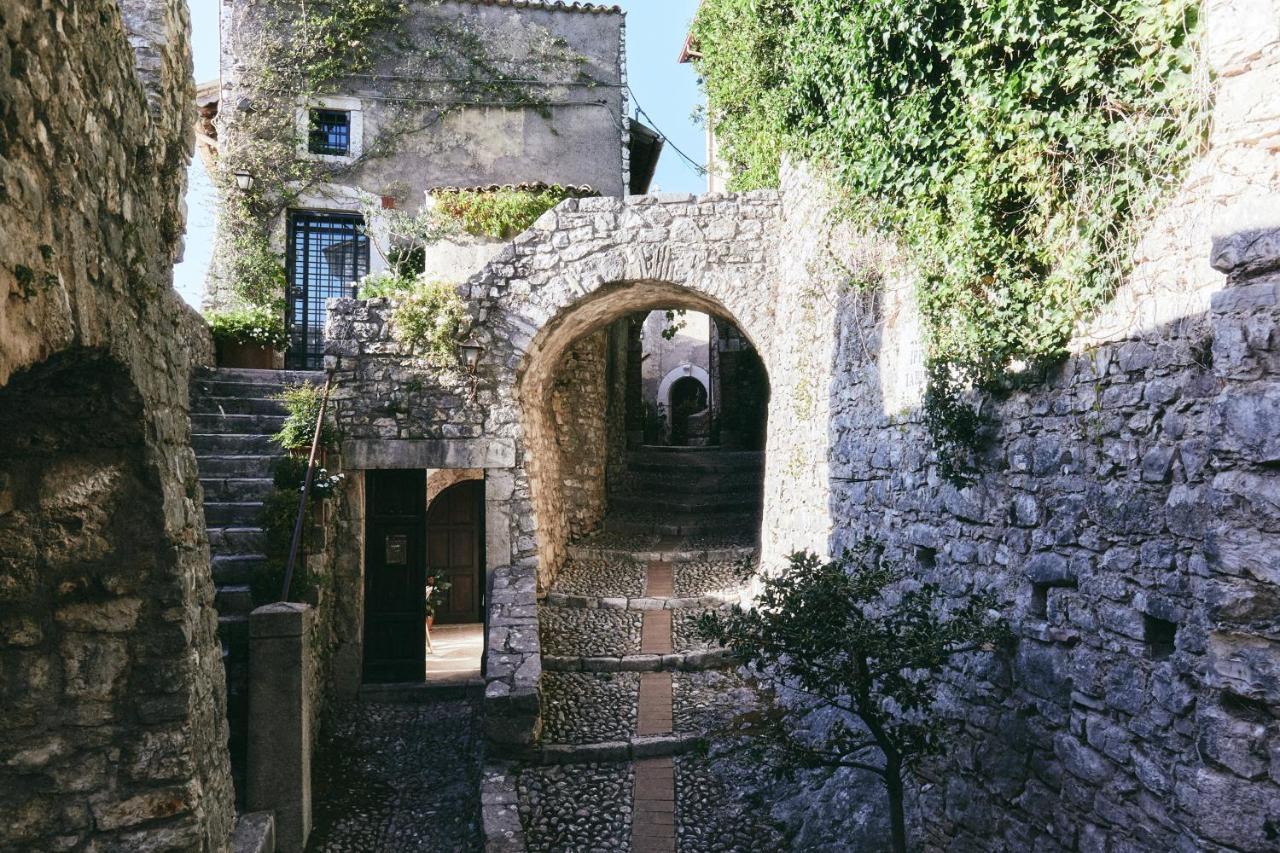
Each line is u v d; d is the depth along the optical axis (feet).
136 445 9.57
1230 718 8.34
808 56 20.24
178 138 11.68
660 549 36.99
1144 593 10.67
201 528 11.51
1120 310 11.29
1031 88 11.89
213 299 36.40
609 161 39.81
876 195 17.97
